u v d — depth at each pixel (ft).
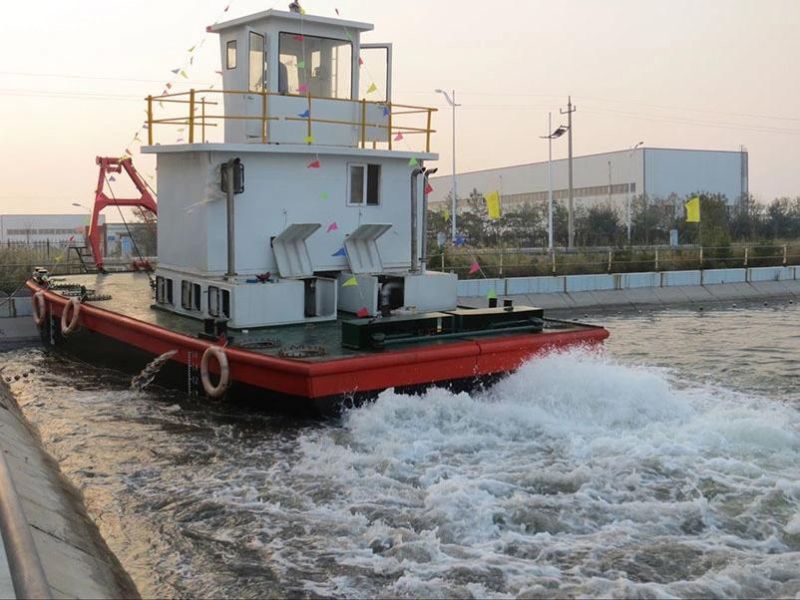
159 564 20.38
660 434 29.01
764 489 24.14
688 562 19.72
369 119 43.09
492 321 34.45
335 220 40.27
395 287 38.42
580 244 165.68
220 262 37.83
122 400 37.24
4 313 60.80
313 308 38.29
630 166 259.39
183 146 37.45
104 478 26.86
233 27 41.63
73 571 17.88
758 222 177.68
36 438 31.53
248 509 23.61
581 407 31.45
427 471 25.76
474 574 19.15
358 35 42.78
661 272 90.79
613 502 23.43
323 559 20.26
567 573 19.17
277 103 40.19
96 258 64.49
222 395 31.83
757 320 71.41
